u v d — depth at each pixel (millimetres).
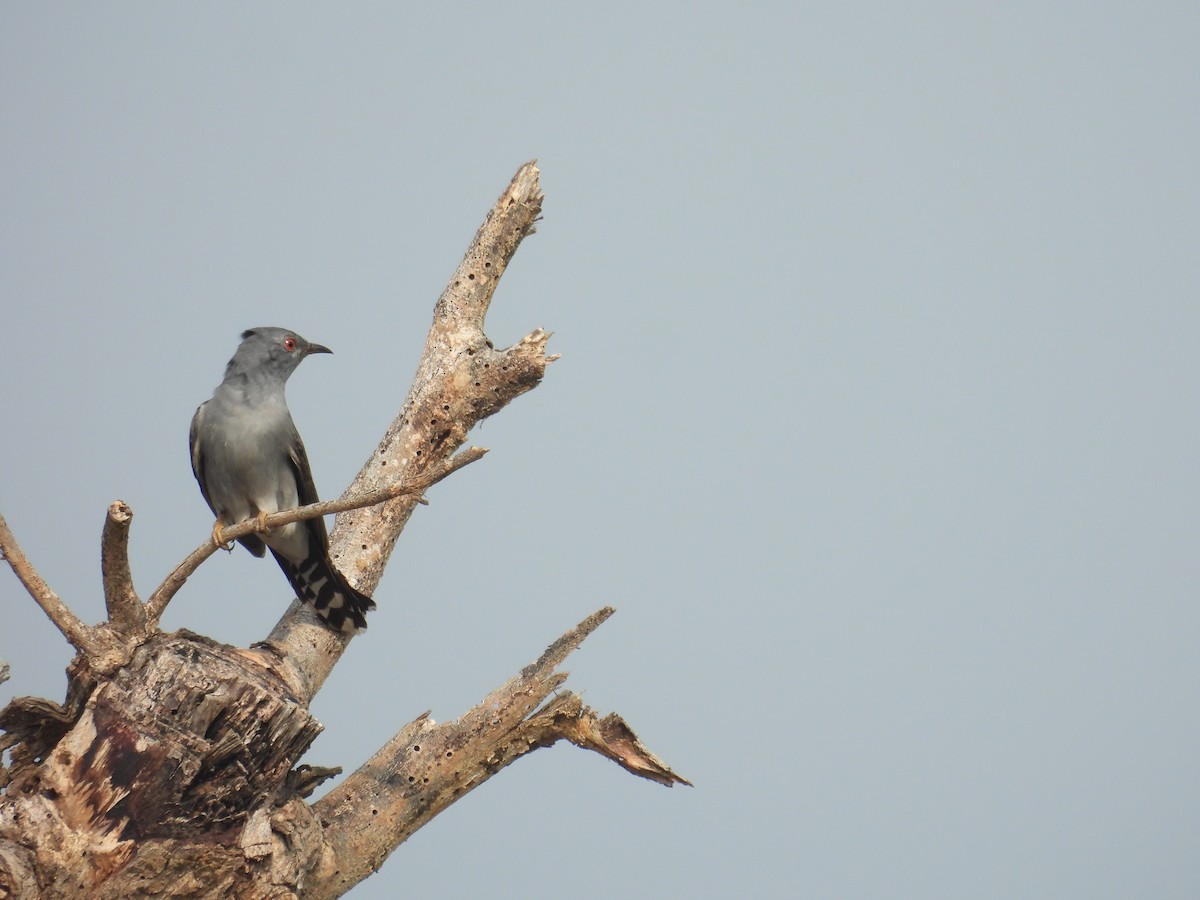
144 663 10156
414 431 13875
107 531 9586
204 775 10023
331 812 11703
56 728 10688
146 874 9680
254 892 10258
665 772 11750
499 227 14398
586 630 12047
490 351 13852
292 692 10609
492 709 11914
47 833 9625
